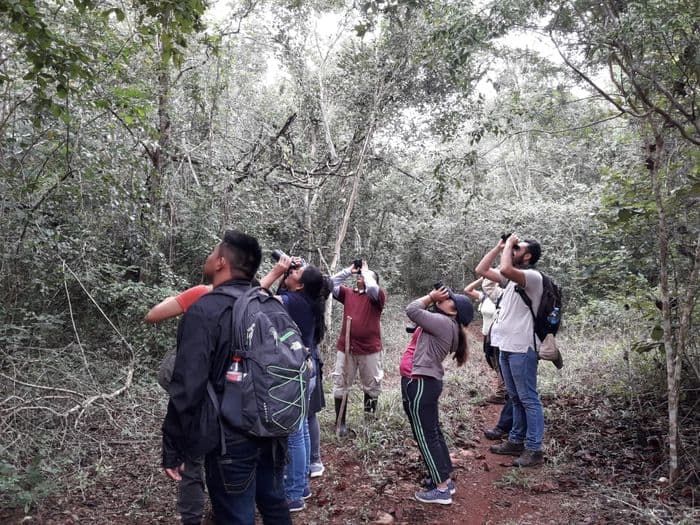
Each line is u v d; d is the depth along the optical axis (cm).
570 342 929
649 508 389
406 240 1466
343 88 1059
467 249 1534
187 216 794
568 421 571
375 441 514
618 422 550
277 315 262
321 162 998
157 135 641
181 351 246
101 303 673
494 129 729
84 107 572
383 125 1027
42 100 461
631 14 397
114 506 393
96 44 597
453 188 1462
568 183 1495
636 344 564
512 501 422
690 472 430
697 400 520
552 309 485
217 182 828
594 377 691
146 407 551
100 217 670
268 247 888
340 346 567
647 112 428
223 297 257
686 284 511
